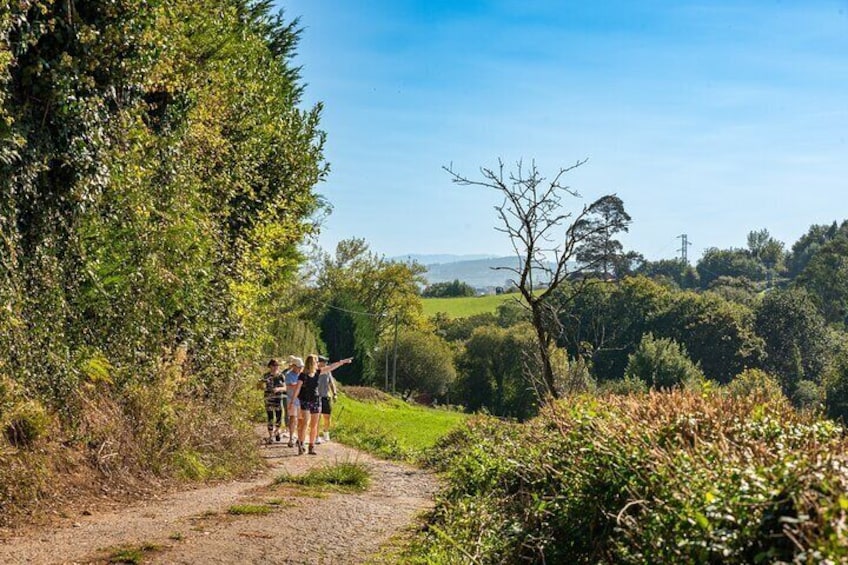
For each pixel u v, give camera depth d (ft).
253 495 38.47
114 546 25.39
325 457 59.52
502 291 357.20
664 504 18.70
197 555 24.76
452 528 29.09
